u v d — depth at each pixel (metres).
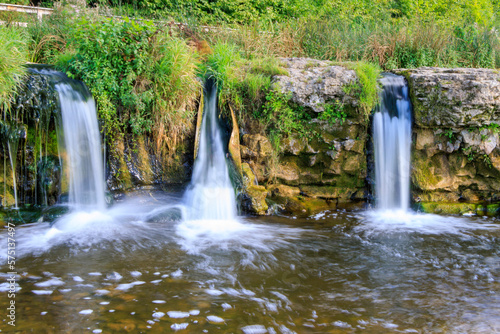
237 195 8.38
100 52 8.27
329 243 6.88
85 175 7.95
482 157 9.03
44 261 5.63
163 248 6.34
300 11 17.02
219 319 4.30
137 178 8.64
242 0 17.12
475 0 18.20
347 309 4.64
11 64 7.30
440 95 8.59
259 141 8.84
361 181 9.30
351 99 8.81
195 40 10.73
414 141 9.08
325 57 11.84
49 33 10.48
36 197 7.50
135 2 16.00
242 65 9.60
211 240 6.82
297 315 4.46
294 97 8.85
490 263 6.12
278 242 6.84
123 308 4.43
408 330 4.21
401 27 13.11
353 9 17.36
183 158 9.03
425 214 8.81
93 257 5.86
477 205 8.98
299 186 9.27
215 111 9.20
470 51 12.73
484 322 4.39
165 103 8.51
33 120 7.38
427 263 6.09
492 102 8.48
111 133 8.38
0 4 11.23
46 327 4.00
